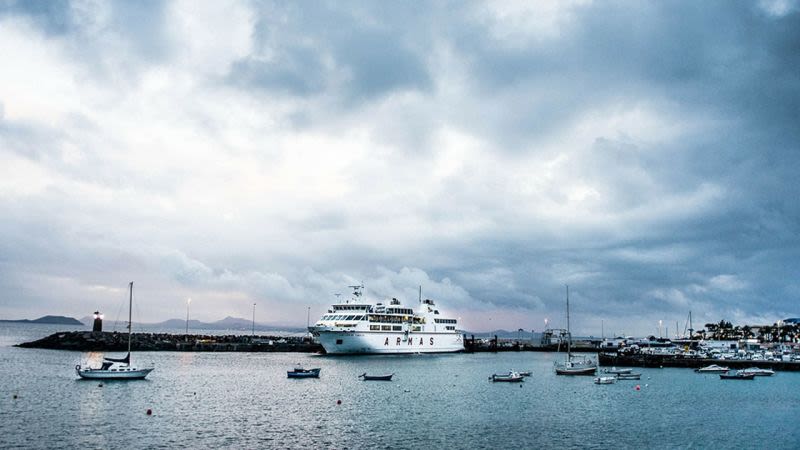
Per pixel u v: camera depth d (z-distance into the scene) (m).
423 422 61.59
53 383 85.69
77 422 57.47
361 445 50.72
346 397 78.94
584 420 64.69
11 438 50.38
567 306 130.75
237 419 61.03
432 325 177.00
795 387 101.12
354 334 152.38
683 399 83.88
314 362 137.88
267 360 144.38
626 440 54.69
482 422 62.28
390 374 105.00
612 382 105.75
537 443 52.75
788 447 53.19
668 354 170.00
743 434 58.44
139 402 70.25
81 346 167.38
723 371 131.12
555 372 126.62
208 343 182.75
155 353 164.50
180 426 56.78
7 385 82.62
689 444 53.72
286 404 71.75
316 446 49.97
